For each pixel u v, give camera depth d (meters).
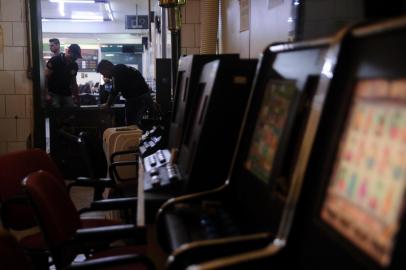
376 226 0.65
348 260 0.69
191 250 0.90
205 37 3.54
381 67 0.71
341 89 0.82
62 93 6.56
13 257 1.28
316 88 0.94
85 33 14.83
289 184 0.97
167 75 3.86
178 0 3.53
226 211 1.22
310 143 0.85
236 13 3.14
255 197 1.11
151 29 9.19
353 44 0.81
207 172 1.50
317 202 0.81
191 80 1.98
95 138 5.57
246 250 0.92
